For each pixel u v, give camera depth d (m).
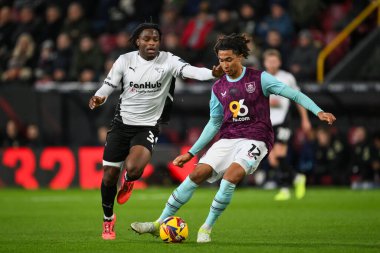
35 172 64.75
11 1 85.50
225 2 72.19
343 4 73.19
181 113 62.78
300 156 61.12
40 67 74.06
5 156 65.44
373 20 69.50
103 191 29.30
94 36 77.12
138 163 28.48
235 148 27.19
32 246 27.34
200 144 28.03
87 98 64.69
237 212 41.50
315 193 55.59
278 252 25.08
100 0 79.56
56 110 65.25
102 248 26.45
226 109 27.56
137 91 29.41
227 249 25.73
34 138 65.69
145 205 47.12
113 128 29.84
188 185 27.42
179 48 68.38
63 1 80.69
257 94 27.25
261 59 66.38
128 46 68.88
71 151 63.94
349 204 46.19
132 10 77.62
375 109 59.72
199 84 64.88
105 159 29.38
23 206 47.09
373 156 60.56
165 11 74.38
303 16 70.50
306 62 64.81
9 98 66.06
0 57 79.56
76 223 36.56
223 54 27.08
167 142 63.41
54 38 78.44
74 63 71.06
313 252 25.09
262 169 62.91
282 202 48.25
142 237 30.03
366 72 63.41
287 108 50.84
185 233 27.59
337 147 61.41
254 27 69.62
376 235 30.62
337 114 60.78
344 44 68.06
